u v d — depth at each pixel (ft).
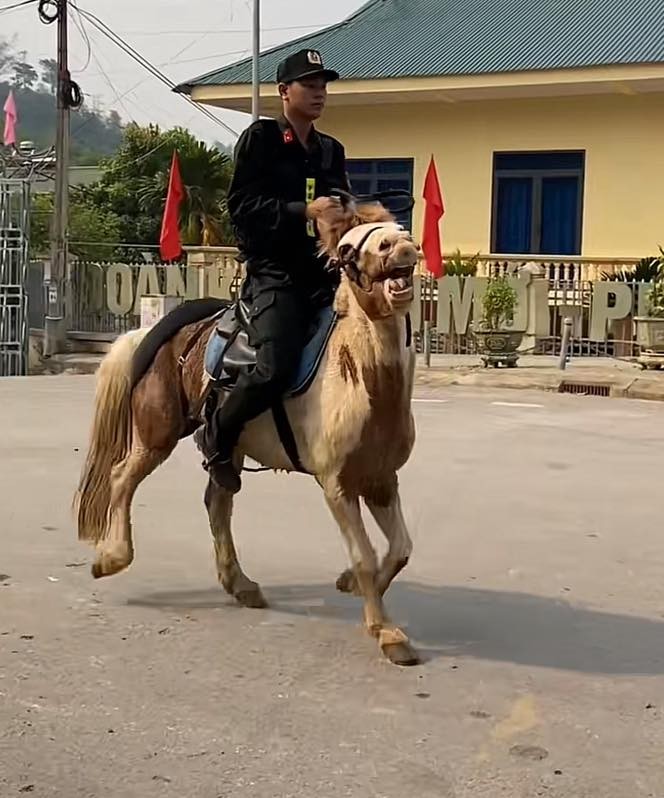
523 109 79.20
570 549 25.30
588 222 77.87
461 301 65.67
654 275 67.10
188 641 18.93
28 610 20.44
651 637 19.48
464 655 18.45
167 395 20.38
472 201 81.41
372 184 84.84
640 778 14.17
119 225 108.27
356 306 17.34
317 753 14.71
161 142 110.93
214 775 14.10
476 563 24.07
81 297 73.61
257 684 17.06
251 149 18.47
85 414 44.60
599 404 49.29
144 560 23.80
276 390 18.08
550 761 14.58
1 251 65.31
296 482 32.24
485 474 33.63
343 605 21.01
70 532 26.09
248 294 18.83
